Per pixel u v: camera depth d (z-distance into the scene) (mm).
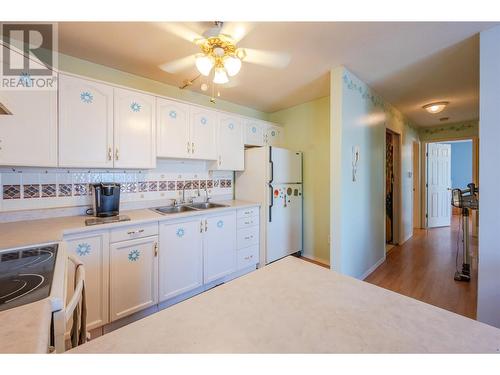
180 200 2760
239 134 3018
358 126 2500
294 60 2072
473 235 4281
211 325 585
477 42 1796
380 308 666
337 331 563
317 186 3215
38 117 1648
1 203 1753
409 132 4320
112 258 1756
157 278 2004
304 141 3352
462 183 6691
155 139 2240
